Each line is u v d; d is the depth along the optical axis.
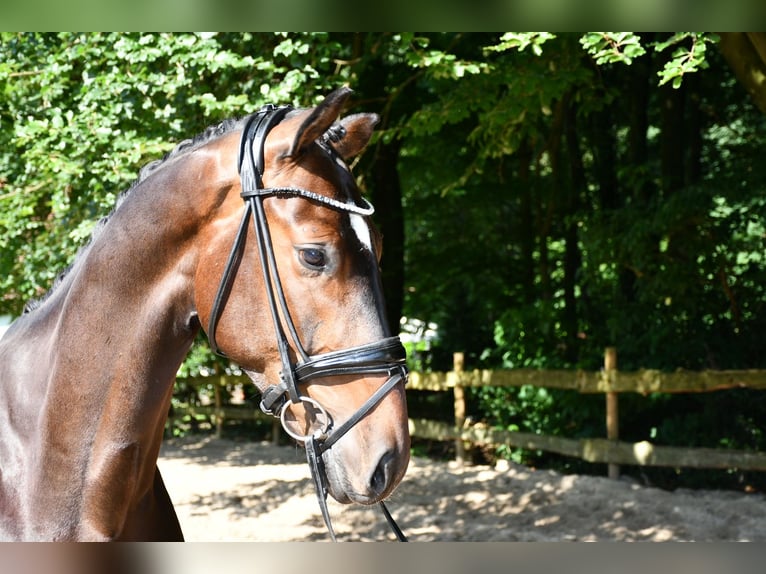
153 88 4.99
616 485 7.28
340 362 1.77
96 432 1.95
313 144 1.90
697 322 8.33
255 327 1.84
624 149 11.77
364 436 1.76
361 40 6.32
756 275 8.29
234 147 1.93
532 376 8.37
